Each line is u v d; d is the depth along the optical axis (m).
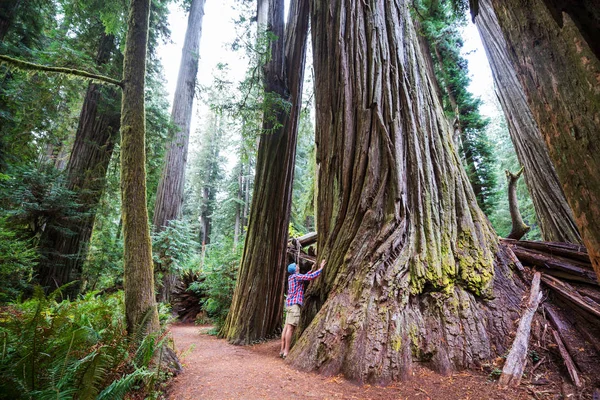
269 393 3.19
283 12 8.48
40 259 8.25
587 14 1.34
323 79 6.50
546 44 1.61
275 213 7.40
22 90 8.03
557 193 7.85
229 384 3.45
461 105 14.69
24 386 2.45
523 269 4.60
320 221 5.82
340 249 4.90
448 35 13.89
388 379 3.41
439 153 5.23
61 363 2.58
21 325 2.93
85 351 2.98
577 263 4.48
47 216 8.36
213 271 9.02
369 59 5.84
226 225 28.75
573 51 1.43
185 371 3.94
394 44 5.84
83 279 9.69
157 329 3.77
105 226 11.07
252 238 7.25
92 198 9.79
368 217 4.79
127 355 3.11
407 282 4.16
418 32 11.73
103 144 10.73
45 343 2.85
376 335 3.74
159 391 3.21
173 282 10.94
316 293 5.03
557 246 4.80
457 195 5.00
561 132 1.52
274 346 5.92
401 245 4.52
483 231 4.84
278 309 7.21
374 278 4.27
